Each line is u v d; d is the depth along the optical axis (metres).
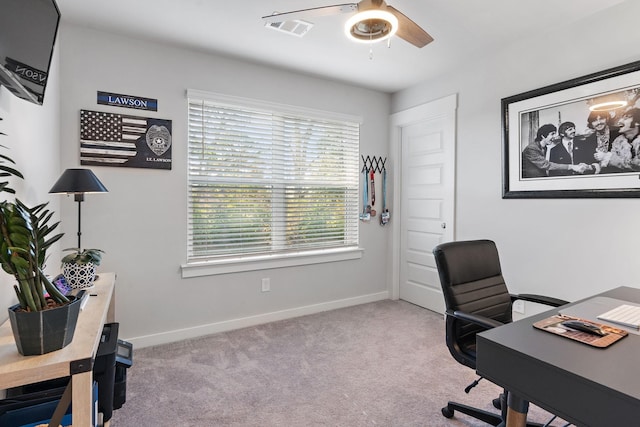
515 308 2.60
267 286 3.10
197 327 2.77
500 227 2.71
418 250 3.59
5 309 1.34
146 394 1.92
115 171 2.44
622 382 0.74
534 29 2.35
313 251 3.38
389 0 1.99
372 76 3.26
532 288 2.49
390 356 2.41
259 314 3.06
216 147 2.83
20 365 0.92
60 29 2.26
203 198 2.79
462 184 3.02
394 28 1.67
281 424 1.67
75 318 1.08
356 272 3.65
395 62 2.92
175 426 1.65
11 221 0.95
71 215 2.33
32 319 0.96
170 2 2.03
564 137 2.27
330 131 3.45
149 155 2.54
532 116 2.45
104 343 1.52
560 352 0.90
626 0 1.98
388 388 2.00
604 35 2.08
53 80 2.10
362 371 2.20
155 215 2.59
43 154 1.88
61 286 1.59
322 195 3.43
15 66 1.21
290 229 3.24
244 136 2.96
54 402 1.18
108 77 2.40
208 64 2.75
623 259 2.02
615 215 2.05
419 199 3.55
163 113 2.59
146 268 2.57
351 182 3.62
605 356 0.88
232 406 1.82
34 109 1.72
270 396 1.91
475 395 1.92
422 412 1.77
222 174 2.87
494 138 2.74
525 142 2.49
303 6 2.07
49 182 2.01
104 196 2.41
